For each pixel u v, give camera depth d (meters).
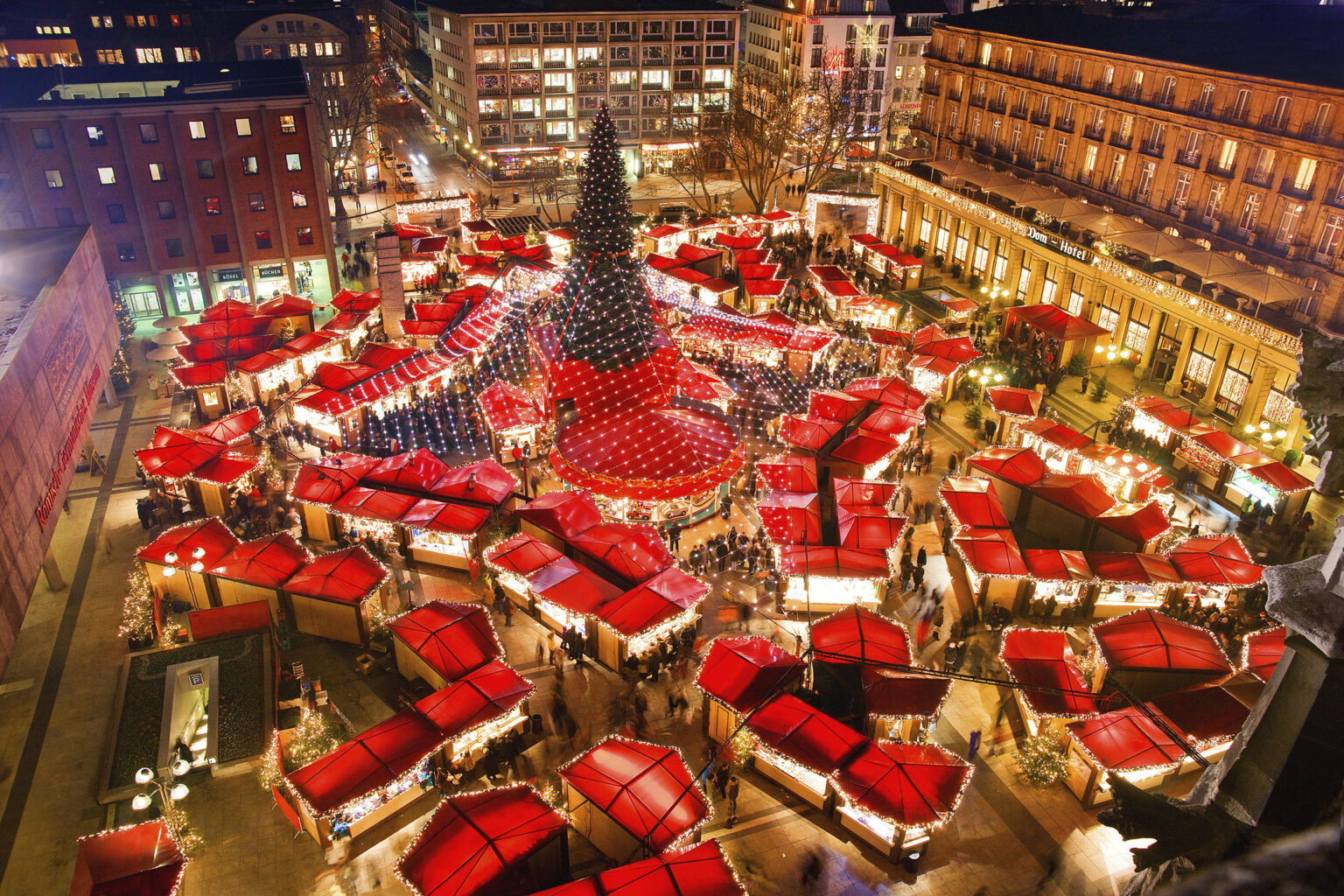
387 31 183.88
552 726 34.00
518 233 91.31
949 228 82.94
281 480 50.72
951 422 57.50
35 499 32.19
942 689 32.88
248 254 72.12
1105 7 88.19
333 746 31.86
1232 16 72.00
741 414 58.69
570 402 53.06
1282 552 44.31
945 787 28.56
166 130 67.06
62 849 28.88
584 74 109.31
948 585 42.38
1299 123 52.06
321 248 74.38
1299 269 52.38
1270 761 5.46
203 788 30.39
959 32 83.19
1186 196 60.75
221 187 69.75
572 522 42.66
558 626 38.72
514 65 106.69
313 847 28.86
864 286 77.12
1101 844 29.48
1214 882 2.82
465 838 26.28
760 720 31.11
